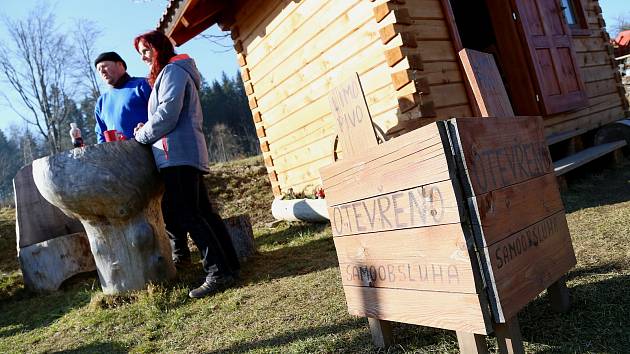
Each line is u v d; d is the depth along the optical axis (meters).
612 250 2.96
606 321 2.05
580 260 2.89
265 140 7.35
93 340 3.06
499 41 6.08
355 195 2.12
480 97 2.19
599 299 2.27
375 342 2.23
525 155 2.01
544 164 2.14
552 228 2.08
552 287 2.20
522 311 2.33
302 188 6.73
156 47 3.76
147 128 3.62
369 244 2.10
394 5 4.52
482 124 1.79
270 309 3.03
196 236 3.69
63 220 5.51
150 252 3.92
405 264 1.92
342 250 2.27
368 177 2.03
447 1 4.86
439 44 4.76
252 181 9.65
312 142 6.23
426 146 1.74
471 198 1.68
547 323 2.14
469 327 1.70
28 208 5.33
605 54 7.57
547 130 5.97
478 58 2.30
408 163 1.82
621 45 16.67
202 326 2.97
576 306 2.25
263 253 4.89
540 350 1.93
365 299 2.18
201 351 2.58
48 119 28.98
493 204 1.74
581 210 4.27
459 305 1.72
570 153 6.17
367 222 2.08
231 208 8.34
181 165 3.62
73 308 3.97
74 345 3.05
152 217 4.07
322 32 5.50
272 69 6.67
